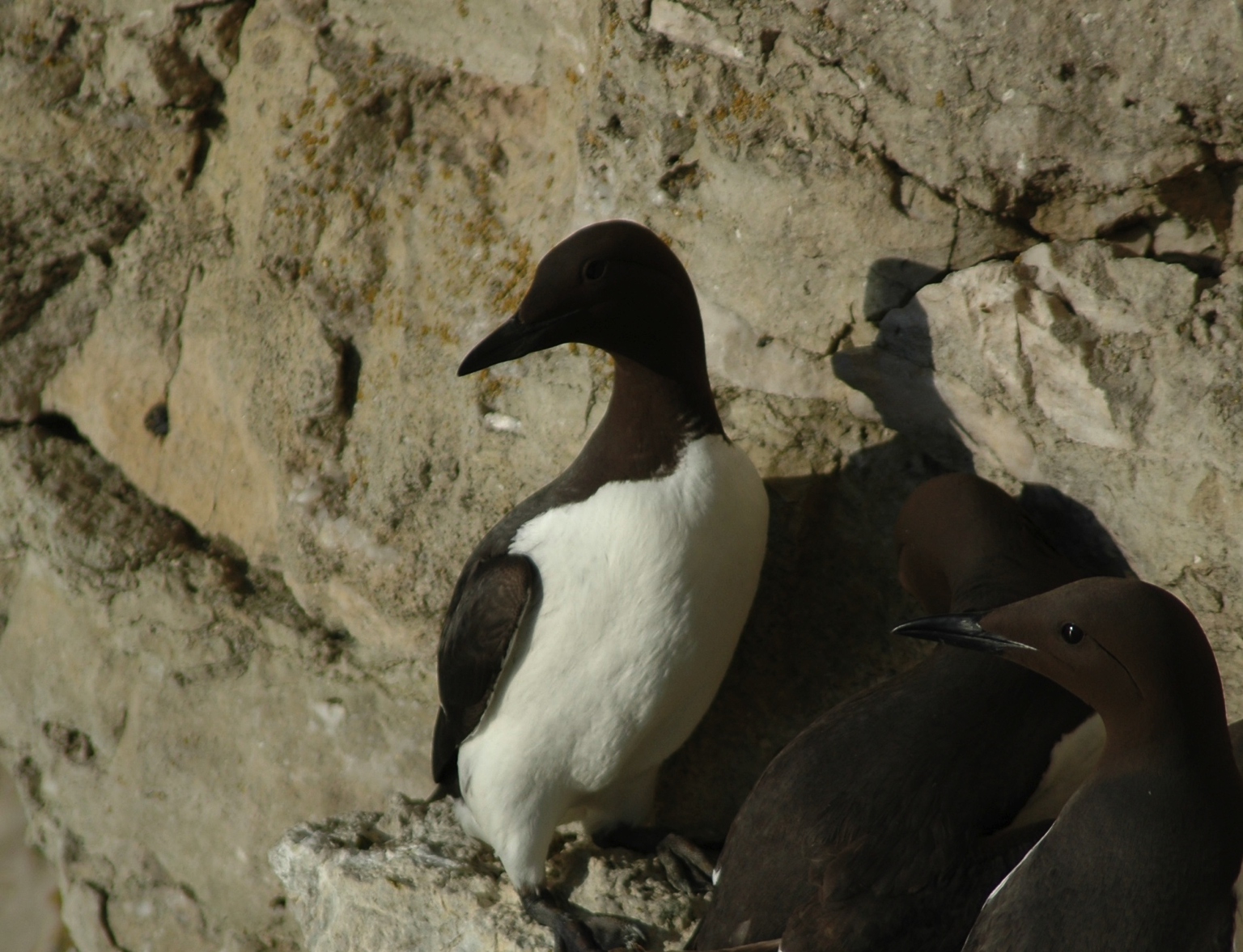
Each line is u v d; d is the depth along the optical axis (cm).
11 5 1130
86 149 1119
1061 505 801
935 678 707
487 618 743
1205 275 754
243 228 1056
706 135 852
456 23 962
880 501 848
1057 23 720
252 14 1049
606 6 860
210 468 1072
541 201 937
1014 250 797
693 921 782
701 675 762
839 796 666
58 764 1084
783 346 872
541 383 929
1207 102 701
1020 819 665
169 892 1031
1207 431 734
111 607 1072
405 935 812
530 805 775
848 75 791
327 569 995
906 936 617
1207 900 548
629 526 726
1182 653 551
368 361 996
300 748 988
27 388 1135
